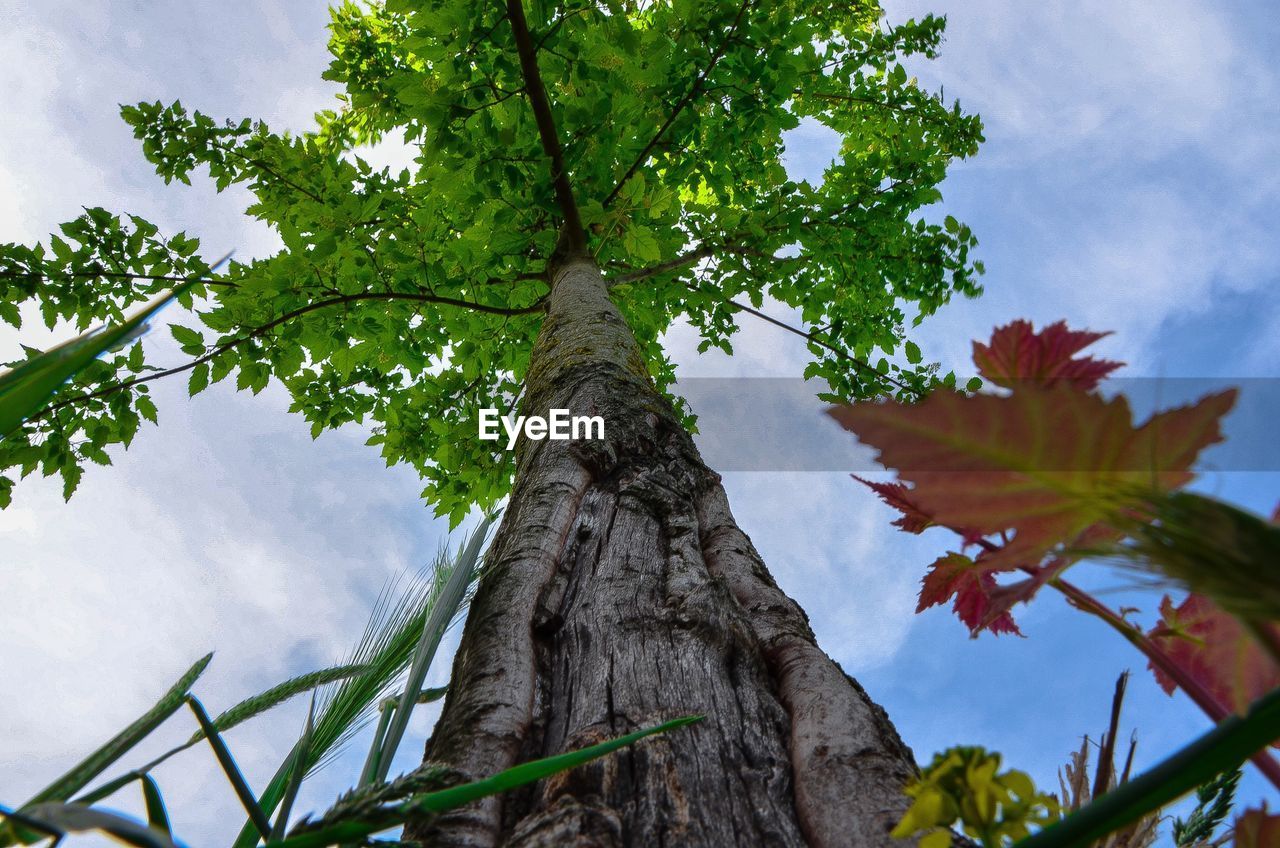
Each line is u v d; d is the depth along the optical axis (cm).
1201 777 24
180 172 305
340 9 323
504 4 242
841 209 360
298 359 338
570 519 125
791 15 314
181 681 50
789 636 92
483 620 94
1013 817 30
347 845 44
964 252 371
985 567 24
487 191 274
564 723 79
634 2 330
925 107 399
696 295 394
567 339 218
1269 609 17
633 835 59
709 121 331
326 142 372
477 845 59
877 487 48
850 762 64
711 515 133
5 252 290
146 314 39
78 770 41
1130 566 20
